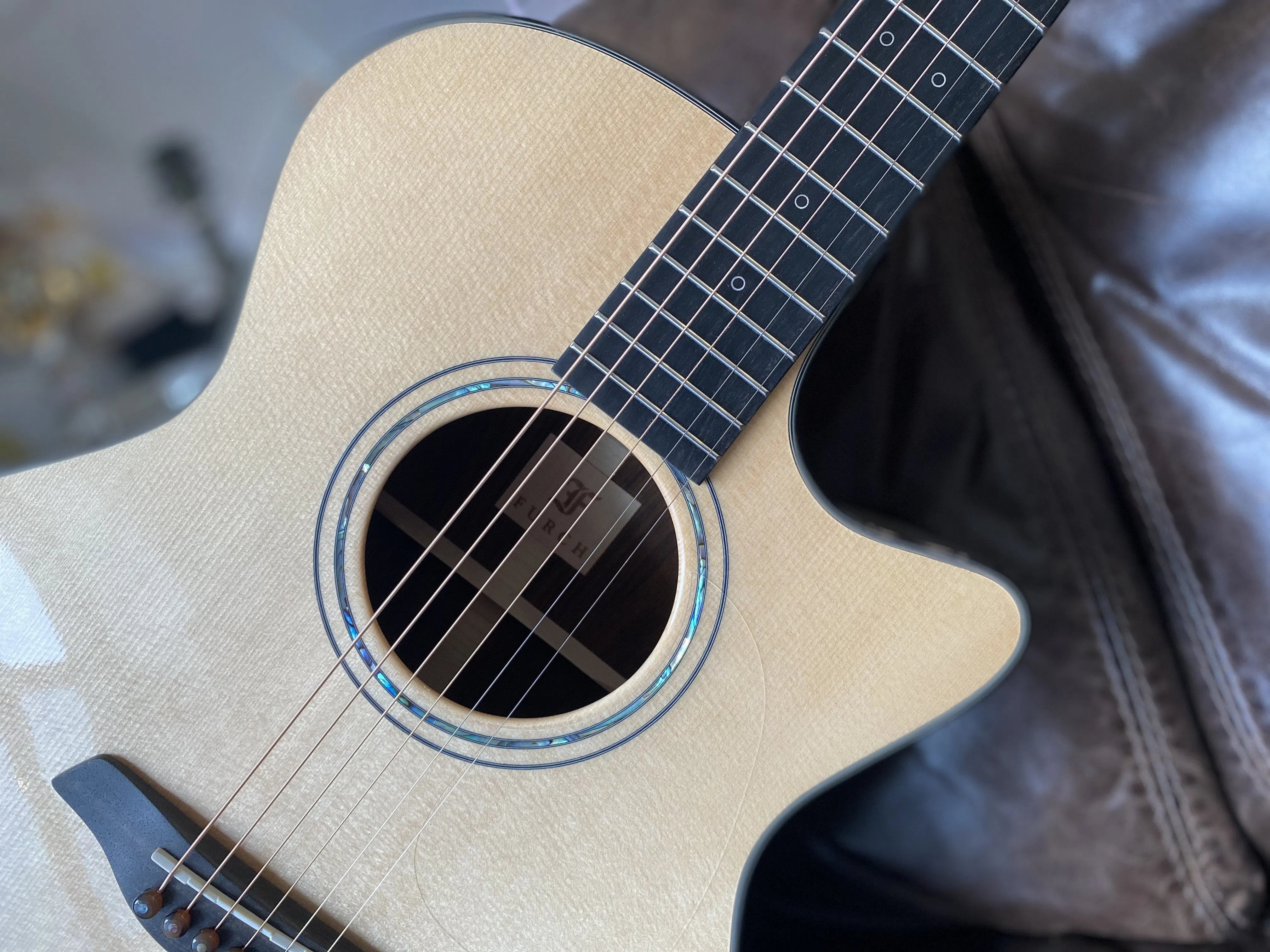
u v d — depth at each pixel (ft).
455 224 1.38
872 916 1.83
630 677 1.64
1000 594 1.42
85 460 1.43
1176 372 1.65
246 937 1.46
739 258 1.35
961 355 1.74
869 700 1.45
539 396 1.43
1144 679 1.70
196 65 2.30
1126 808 1.71
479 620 1.63
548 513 1.60
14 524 1.44
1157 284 1.64
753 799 1.47
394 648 1.49
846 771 1.46
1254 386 1.60
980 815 1.75
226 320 1.49
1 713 1.46
